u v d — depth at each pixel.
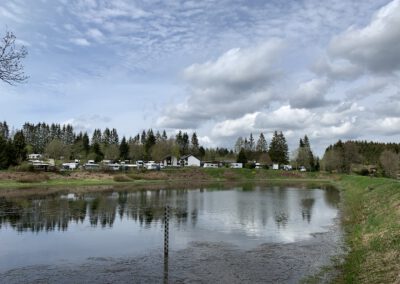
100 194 71.50
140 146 184.38
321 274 19.58
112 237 30.34
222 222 37.88
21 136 139.88
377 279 16.72
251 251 25.28
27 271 20.81
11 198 61.97
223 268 21.12
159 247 26.70
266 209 48.56
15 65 15.01
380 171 141.75
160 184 106.62
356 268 19.50
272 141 192.12
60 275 20.02
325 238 29.45
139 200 60.25
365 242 24.91
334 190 85.62
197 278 19.30
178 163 177.88
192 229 33.97
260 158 182.38
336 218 40.56
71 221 38.59
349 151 160.88
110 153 171.75
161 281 18.86
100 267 21.53
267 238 29.80
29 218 40.44
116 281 18.92
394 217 26.38
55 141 157.88
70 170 118.19
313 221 38.50
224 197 66.56
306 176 149.62
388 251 20.09
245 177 143.62
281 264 21.80
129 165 142.25
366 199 48.06
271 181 129.88
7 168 115.12
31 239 29.62
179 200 60.53
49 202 56.34
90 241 28.84
